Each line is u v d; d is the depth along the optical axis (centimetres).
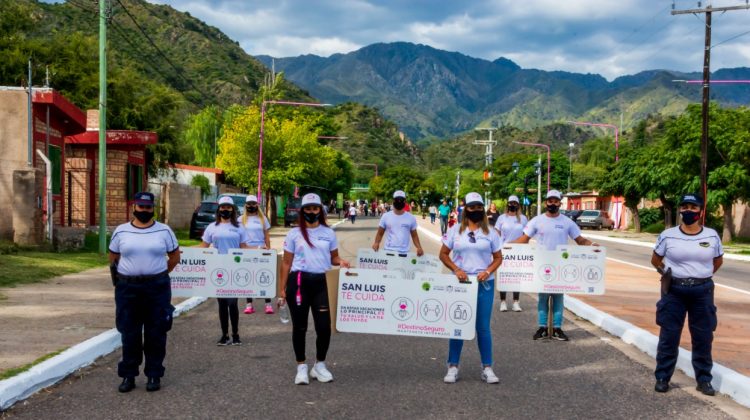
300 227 694
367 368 764
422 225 5747
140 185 3369
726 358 806
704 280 673
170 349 863
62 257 1811
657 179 4384
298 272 689
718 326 1055
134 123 4122
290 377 718
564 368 777
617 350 882
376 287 724
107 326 923
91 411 589
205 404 613
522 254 947
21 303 1112
